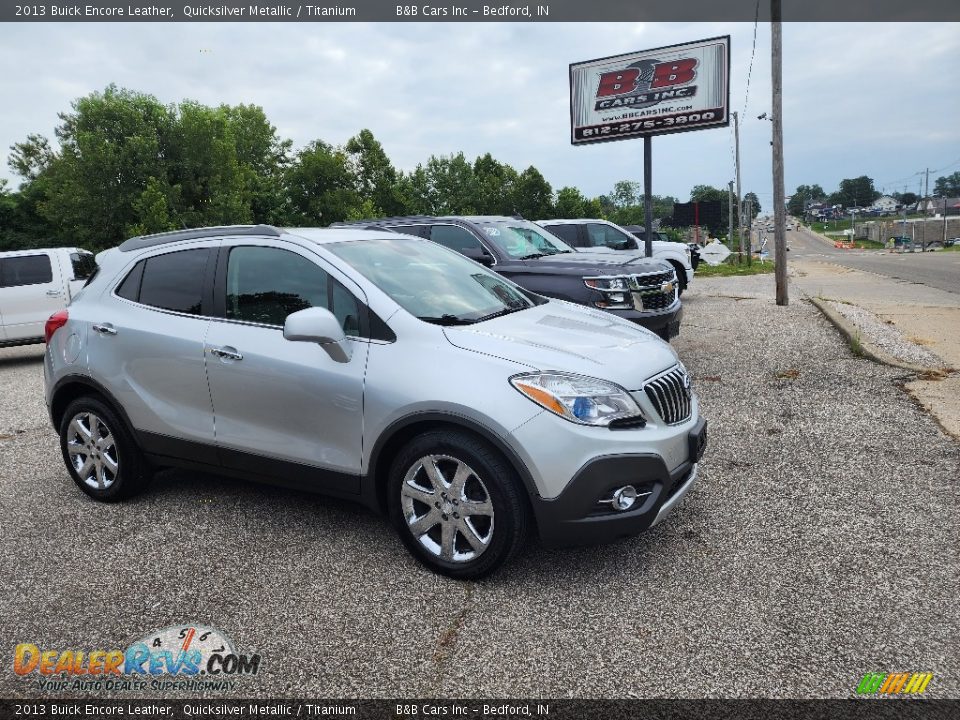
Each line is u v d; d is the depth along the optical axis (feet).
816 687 8.55
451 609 10.53
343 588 11.23
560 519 10.51
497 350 11.12
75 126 164.14
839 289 59.31
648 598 10.64
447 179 237.04
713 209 147.54
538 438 10.37
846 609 10.16
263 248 13.39
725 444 17.69
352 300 12.21
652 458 10.77
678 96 42.11
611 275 24.12
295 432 12.48
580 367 10.92
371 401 11.53
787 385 23.40
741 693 8.50
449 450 11.00
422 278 13.39
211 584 11.48
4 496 15.79
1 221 173.17
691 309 44.98
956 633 9.50
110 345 14.44
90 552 12.76
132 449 14.65
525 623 10.10
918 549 11.82
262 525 13.74
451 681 8.91
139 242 15.24
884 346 29.09
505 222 29.53
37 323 35.65
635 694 8.55
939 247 279.90
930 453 16.37
